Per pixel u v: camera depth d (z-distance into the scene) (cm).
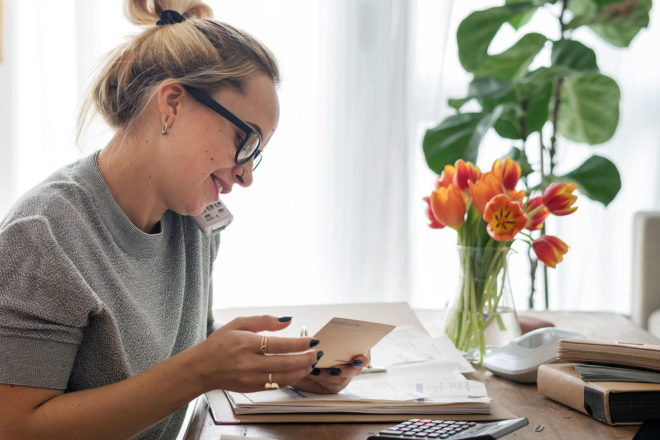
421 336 123
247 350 82
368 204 276
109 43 256
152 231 107
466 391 98
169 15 101
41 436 80
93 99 100
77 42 253
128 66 96
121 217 97
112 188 97
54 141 260
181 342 114
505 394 104
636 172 287
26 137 262
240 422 90
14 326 80
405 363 111
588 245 284
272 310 140
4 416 80
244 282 275
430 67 275
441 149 225
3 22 255
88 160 98
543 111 235
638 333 141
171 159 95
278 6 267
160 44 96
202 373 82
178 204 99
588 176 237
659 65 282
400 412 93
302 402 93
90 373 91
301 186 275
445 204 119
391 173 276
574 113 257
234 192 271
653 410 91
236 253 273
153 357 99
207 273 123
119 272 97
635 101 284
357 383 102
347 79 271
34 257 82
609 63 280
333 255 277
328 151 274
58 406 81
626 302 290
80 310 84
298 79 270
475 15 235
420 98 277
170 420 113
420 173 281
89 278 89
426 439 80
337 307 142
